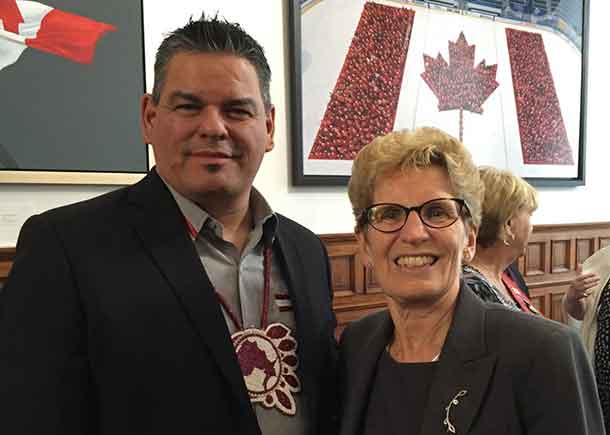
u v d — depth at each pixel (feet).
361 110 7.92
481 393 2.67
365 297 7.89
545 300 10.00
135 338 2.71
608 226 10.88
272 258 3.50
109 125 6.07
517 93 9.59
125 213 3.04
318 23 7.47
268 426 3.03
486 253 4.86
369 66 7.95
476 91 9.10
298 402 3.19
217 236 3.19
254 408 3.00
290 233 3.81
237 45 2.93
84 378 2.69
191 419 2.75
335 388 3.52
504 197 4.66
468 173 3.00
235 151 2.95
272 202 7.38
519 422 2.63
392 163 2.96
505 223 4.70
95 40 5.96
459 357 2.81
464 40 8.90
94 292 2.71
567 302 6.63
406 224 2.91
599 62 10.78
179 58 2.87
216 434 2.79
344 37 7.70
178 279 2.89
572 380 2.61
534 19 9.69
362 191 3.13
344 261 7.77
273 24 7.21
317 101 7.53
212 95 2.84
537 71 9.80
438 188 2.94
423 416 2.80
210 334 2.85
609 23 10.85
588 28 10.38
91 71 5.95
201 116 2.85
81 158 5.92
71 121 5.86
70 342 2.65
